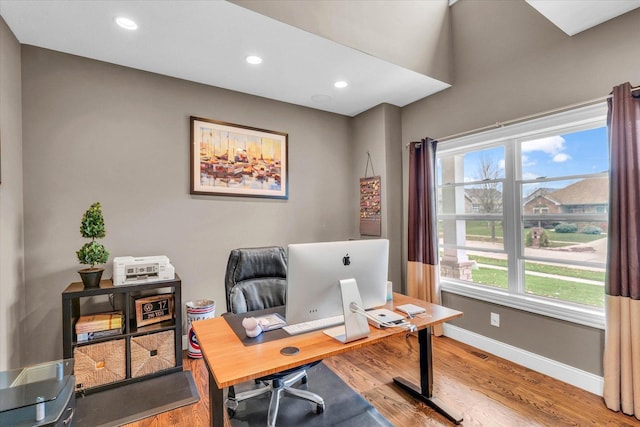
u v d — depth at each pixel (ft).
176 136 9.27
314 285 4.87
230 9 6.19
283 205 11.31
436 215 10.50
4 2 5.86
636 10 6.45
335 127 12.64
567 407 6.57
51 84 7.65
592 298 7.48
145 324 7.87
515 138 8.86
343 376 7.87
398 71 9.04
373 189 12.07
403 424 6.07
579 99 7.30
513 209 8.99
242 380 3.84
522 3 8.42
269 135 10.95
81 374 6.93
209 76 9.18
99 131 8.21
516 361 8.53
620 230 6.36
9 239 6.63
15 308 6.86
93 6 6.03
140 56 8.00
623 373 6.30
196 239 9.59
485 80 9.27
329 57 8.18
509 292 9.08
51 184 7.64
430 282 10.41
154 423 6.10
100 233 7.39
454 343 9.90
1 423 4.83
